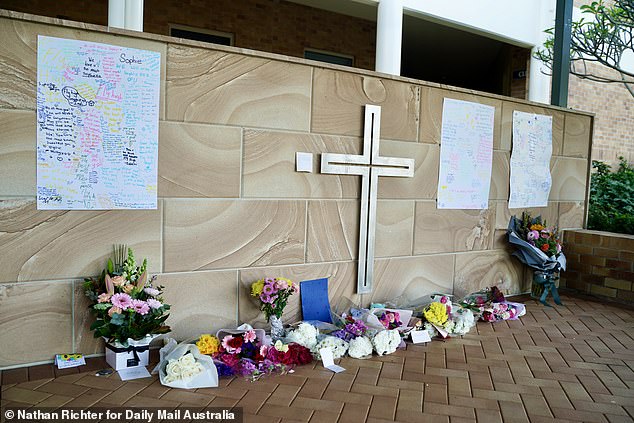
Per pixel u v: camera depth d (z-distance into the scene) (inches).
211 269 150.9
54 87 127.8
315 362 145.7
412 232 192.4
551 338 175.8
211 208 149.6
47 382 122.6
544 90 343.9
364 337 153.2
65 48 128.3
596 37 272.4
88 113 132.0
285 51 349.1
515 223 225.0
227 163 151.0
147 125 138.9
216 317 152.6
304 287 167.8
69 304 133.3
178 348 131.6
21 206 126.3
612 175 363.6
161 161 141.6
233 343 138.3
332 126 169.6
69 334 134.0
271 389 126.2
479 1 306.5
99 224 135.2
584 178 258.8
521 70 369.1
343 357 150.3
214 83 147.3
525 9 331.3
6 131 123.7
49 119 127.8
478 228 213.5
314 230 169.0
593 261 237.9
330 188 171.3
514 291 231.6
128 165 137.3
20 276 127.3
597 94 391.9
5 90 123.0
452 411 119.0
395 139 184.4
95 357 137.8
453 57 447.2
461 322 175.8
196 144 146.0
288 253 164.2
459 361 150.9
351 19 377.1
